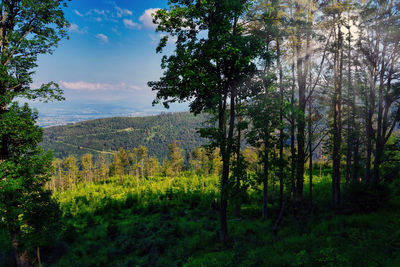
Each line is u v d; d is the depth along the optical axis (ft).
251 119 41.32
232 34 32.81
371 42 45.32
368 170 48.78
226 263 27.12
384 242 23.85
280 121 39.78
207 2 29.58
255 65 32.91
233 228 47.44
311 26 42.70
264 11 39.37
